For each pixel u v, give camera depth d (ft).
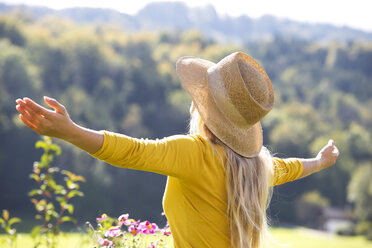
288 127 250.37
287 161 9.39
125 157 6.54
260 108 7.77
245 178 7.82
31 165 174.19
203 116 7.83
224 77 7.77
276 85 341.00
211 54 328.08
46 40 250.98
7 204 169.07
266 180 8.14
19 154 172.86
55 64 246.88
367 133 276.62
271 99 8.45
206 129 7.98
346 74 378.12
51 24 320.50
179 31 366.43
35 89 210.79
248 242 7.72
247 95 7.68
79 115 222.69
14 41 245.65
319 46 408.46
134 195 195.52
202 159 7.38
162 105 247.29
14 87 203.41
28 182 172.76
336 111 319.88
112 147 6.39
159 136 239.30
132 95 249.34
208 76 8.02
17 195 170.40
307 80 366.22
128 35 323.16
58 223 14.42
